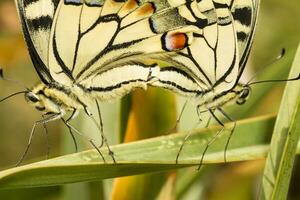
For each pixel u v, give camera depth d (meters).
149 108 0.40
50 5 0.39
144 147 0.39
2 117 0.54
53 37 0.39
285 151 0.37
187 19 0.40
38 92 0.40
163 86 0.40
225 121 0.44
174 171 0.40
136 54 0.40
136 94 0.40
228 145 0.40
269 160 0.38
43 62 0.39
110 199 0.41
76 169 0.37
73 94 0.40
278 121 0.38
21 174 0.36
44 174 0.36
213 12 0.40
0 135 0.54
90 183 0.42
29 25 0.39
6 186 0.36
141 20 0.40
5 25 0.52
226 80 0.40
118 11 0.39
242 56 0.40
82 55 0.40
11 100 0.54
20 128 0.54
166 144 0.39
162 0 0.40
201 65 0.40
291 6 0.55
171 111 0.41
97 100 0.40
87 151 0.38
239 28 0.40
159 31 0.40
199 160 0.38
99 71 0.40
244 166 0.47
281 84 0.48
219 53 0.40
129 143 0.39
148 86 0.40
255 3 0.40
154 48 0.40
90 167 0.37
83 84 0.40
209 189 0.47
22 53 0.52
